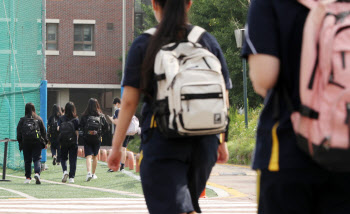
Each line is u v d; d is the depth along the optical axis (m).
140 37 4.51
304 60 3.11
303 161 3.15
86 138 19.73
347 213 3.15
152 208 4.44
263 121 3.38
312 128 3.00
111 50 58.38
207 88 4.23
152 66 4.39
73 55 57.75
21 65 25.00
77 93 59.66
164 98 4.31
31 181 20.28
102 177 21.25
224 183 19.03
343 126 2.87
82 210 11.46
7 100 26.17
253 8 3.35
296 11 3.25
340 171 2.97
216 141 4.65
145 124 4.51
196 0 48.59
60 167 27.00
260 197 3.43
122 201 13.24
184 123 4.19
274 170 3.22
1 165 27.30
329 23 3.05
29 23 24.39
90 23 57.97
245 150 29.55
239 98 44.88
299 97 3.23
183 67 4.31
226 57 45.06
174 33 4.50
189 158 4.50
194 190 4.58
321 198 3.22
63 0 57.66
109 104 49.38
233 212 11.34
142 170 4.50
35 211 11.26
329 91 2.95
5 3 26.09
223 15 46.81
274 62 3.26
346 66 2.93
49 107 58.66
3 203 12.81
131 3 58.56
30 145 19.06
